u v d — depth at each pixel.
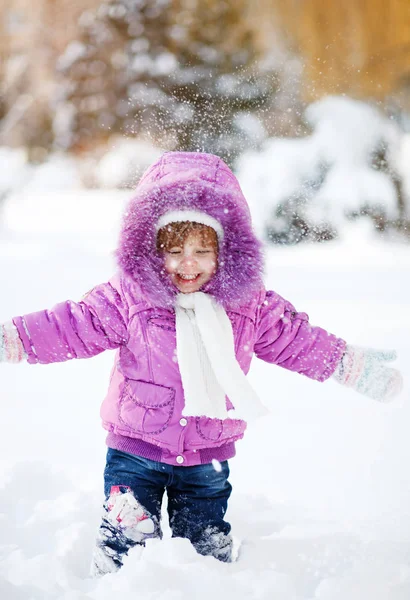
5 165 23.55
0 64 24.03
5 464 3.94
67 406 5.14
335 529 3.14
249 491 3.65
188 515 2.90
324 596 2.47
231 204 2.92
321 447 4.21
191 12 19.61
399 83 16.77
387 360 3.05
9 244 14.61
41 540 3.05
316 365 3.03
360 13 17.03
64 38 22.92
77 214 19.75
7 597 2.40
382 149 13.91
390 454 4.04
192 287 2.92
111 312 2.91
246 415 2.80
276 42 18.17
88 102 22.70
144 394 2.86
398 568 2.65
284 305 3.09
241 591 2.45
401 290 9.48
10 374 6.15
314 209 13.83
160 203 2.88
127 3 20.80
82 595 2.37
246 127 16.39
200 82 18.36
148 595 2.38
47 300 8.66
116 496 2.80
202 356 2.87
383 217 13.80
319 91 17.00
